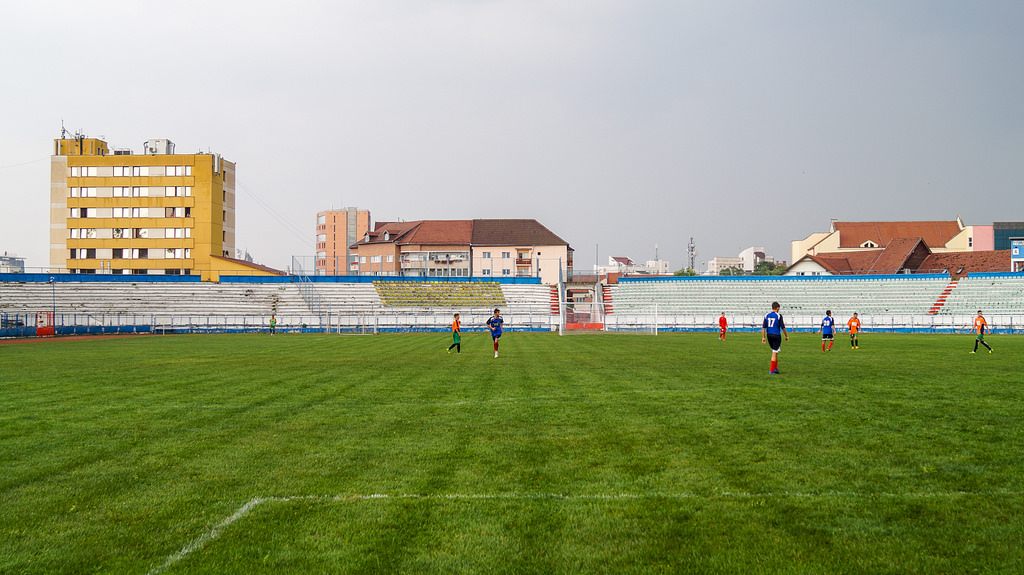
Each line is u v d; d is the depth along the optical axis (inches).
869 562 225.0
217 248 2955.2
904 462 351.9
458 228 4020.7
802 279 2906.0
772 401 570.9
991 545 238.4
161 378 781.3
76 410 537.3
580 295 3211.1
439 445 400.2
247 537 249.9
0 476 334.0
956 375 789.9
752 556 230.2
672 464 350.6
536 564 224.7
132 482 323.6
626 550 236.1
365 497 297.6
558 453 377.4
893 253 3319.4
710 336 1984.5
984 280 2664.9
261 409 539.5
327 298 2810.0
